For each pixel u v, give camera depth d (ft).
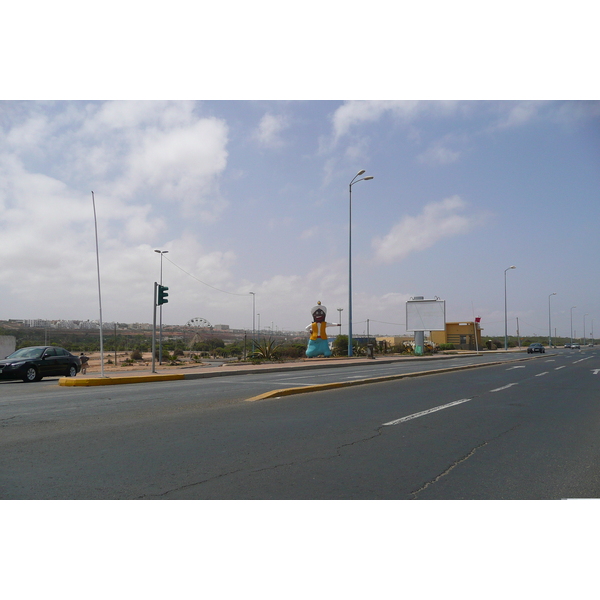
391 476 19.36
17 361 65.67
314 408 35.60
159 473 19.25
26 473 19.13
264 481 18.52
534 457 22.58
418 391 47.16
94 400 40.19
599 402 41.06
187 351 276.82
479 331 225.97
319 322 131.34
